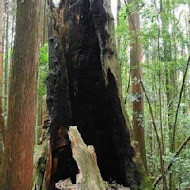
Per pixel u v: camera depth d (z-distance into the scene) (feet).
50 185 18.37
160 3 23.71
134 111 29.60
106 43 17.72
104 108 19.01
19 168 14.58
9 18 59.67
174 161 21.08
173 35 24.72
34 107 15.16
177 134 29.35
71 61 18.61
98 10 17.54
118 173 19.69
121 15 27.94
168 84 30.01
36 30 15.17
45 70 29.35
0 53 30.96
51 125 18.07
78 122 19.54
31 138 14.97
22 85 14.76
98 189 12.28
